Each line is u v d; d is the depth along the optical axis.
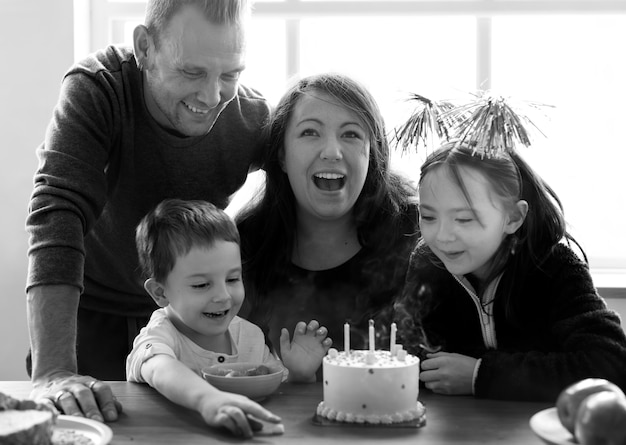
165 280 1.36
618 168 2.57
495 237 1.26
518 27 2.53
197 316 1.34
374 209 1.57
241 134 1.66
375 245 1.58
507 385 1.14
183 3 1.39
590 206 2.59
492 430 1.00
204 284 1.34
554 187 2.59
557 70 2.54
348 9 2.42
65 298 1.26
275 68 2.53
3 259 2.47
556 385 1.13
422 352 1.35
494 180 1.24
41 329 1.23
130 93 1.56
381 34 2.53
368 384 1.02
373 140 1.54
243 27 1.43
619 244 2.58
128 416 1.07
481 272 1.33
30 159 2.46
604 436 0.82
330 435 0.98
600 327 1.19
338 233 1.58
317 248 1.59
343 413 1.03
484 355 1.18
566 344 1.20
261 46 2.53
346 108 1.48
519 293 1.29
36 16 2.42
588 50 2.53
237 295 1.37
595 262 2.57
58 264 1.28
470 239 1.25
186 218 1.36
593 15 2.41
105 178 1.50
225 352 1.39
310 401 1.14
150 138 1.58
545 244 1.30
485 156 1.25
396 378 1.02
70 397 1.06
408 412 1.03
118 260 1.71
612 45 2.53
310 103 1.49
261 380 1.12
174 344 1.32
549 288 1.27
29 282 1.28
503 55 2.54
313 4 2.43
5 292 2.48
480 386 1.15
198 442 0.96
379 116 1.55
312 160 1.48
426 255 1.40
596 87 2.54
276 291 1.59
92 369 1.77
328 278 1.58
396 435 0.98
